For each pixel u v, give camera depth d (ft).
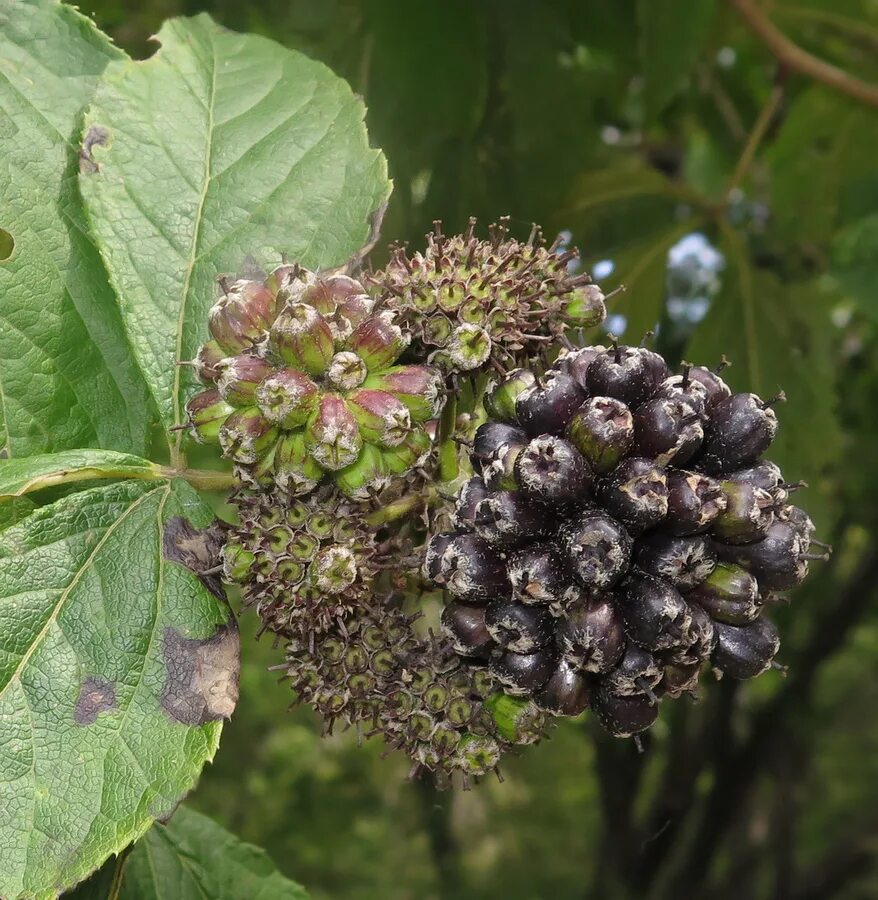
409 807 2.38
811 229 0.96
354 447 0.36
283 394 0.35
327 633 0.39
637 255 0.81
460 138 0.69
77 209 0.43
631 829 1.81
